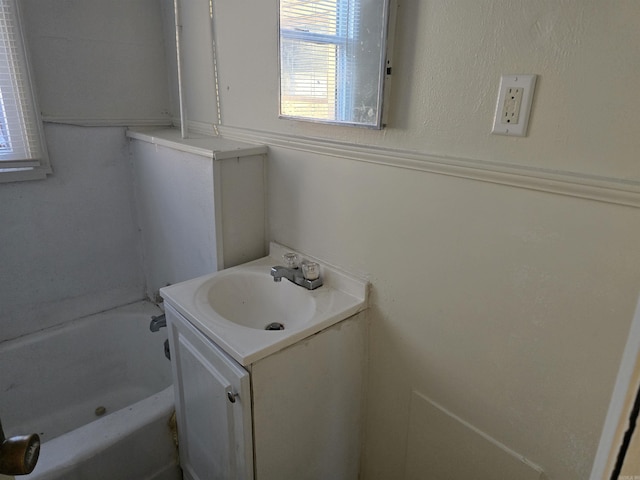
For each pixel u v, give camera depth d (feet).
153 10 6.56
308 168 4.71
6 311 6.26
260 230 5.48
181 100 5.88
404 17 3.47
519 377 3.36
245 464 3.83
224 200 5.05
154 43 6.69
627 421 1.25
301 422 4.12
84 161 6.48
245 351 3.52
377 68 3.66
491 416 3.61
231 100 5.61
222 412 3.97
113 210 6.93
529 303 3.19
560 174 2.83
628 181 2.58
